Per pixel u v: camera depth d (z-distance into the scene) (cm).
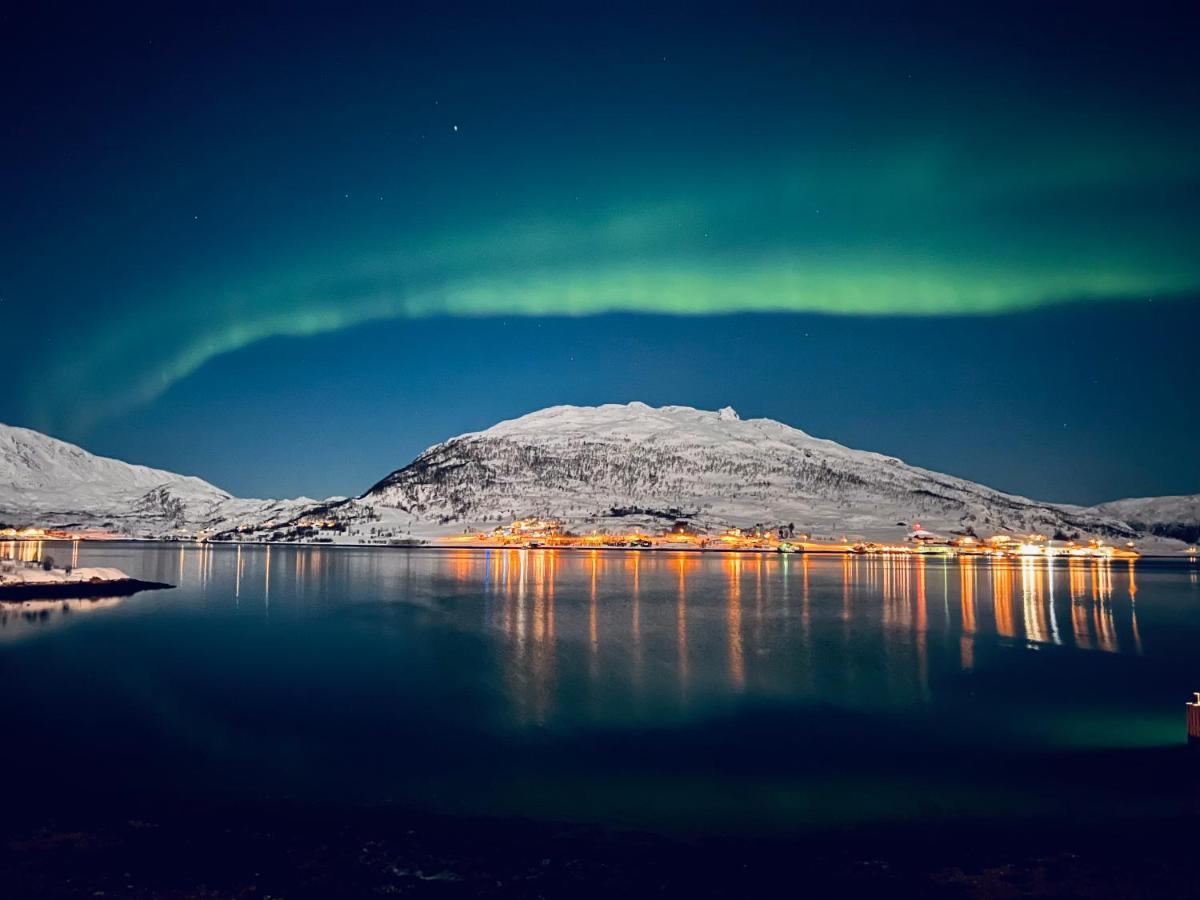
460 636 6009
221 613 7500
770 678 4312
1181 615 7919
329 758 2817
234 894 1738
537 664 4756
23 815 2211
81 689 3947
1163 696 3881
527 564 18375
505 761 2780
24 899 1700
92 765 2709
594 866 1916
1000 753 2861
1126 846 2003
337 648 5384
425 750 2916
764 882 1834
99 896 1717
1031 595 10469
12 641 5459
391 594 9894
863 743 3003
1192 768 2664
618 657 5025
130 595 9112
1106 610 8438
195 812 2256
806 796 2420
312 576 13338
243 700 3747
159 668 4572
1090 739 3053
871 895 1766
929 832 2127
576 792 2462
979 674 4475
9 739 3022
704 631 6362
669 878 1855
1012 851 1989
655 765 2736
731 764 2741
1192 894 1745
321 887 1778
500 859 1952
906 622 7094
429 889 1781
